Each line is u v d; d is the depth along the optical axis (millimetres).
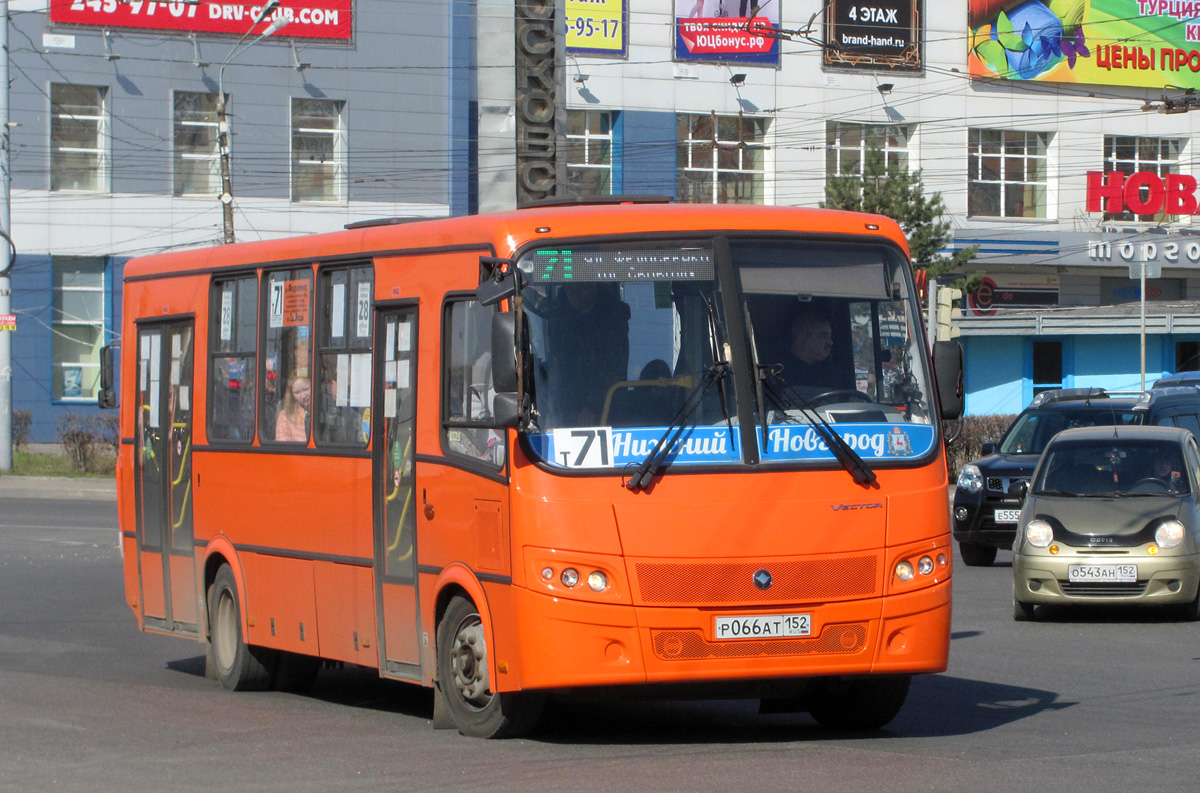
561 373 8039
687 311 8242
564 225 8289
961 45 56188
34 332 47469
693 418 8039
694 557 7820
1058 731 8898
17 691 10922
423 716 9984
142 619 12922
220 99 36281
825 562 7973
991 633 13914
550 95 18078
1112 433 15883
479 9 17906
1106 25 58094
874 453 8258
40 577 18906
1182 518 14508
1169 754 8008
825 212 8703
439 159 50406
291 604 10578
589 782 7305
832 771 7531
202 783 7508
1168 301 59312
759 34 47562
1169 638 13484
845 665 7992
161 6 47844
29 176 47281
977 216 56906
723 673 7824
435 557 8859
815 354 8320
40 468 38125
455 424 8672
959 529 20422
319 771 7777
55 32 47156
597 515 7812
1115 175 57938
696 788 7113
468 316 8680
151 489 12750
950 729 9062
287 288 10789
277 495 10727
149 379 12859
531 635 7824
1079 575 14336
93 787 7449
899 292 8633
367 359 9742
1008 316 52562
